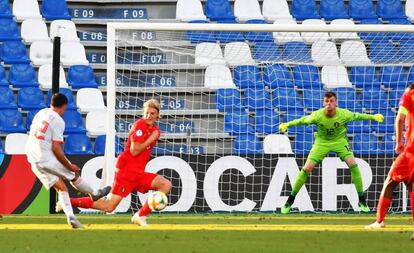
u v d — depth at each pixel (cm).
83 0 7419
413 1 7731
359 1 7681
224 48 7238
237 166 5466
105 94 7006
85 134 6606
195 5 7394
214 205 5444
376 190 5569
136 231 3462
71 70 6950
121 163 3825
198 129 6481
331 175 5503
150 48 6962
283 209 5234
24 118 6794
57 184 3688
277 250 2598
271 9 7538
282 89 6675
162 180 3822
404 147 3466
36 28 7219
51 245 2777
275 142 6325
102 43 7219
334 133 5166
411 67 6912
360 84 6838
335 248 2670
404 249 2636
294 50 7050
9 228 3675
